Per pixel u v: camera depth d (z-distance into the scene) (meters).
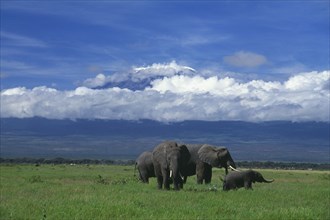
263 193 24.12
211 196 22.48
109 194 23.25
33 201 19.92
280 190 26.20
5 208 17.61
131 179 38.12
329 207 19.45
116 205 17.39
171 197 21.89
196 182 37.44
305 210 16.55
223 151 33.75
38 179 36.25
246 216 16.17
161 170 28.48
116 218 15.59
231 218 15.66
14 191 25.70
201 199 21.27
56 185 30.78
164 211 16.86
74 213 16.17
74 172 60.88
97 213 16.22
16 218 15.73
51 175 48.66
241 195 23.06
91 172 62.56
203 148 34.22
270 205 19.48
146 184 32.31
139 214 16.34
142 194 23.41
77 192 24.77
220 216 16.09
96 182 35.22
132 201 19.31
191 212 16.66
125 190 26.23
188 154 29.52
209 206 18.56
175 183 27.91
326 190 26.52
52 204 18.53
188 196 22.38
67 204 18.19
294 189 27.72
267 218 15.56
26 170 64.31
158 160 28.64
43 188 27.75
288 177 57.41
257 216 15.85
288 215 15.88
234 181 28.83
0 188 27.78
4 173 51.53
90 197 20.84
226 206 18.41
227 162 33.59
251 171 28.98
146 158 34.75
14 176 44.88
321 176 59.78
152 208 17.72
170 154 28.17
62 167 90.69
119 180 37.25
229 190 26.78
